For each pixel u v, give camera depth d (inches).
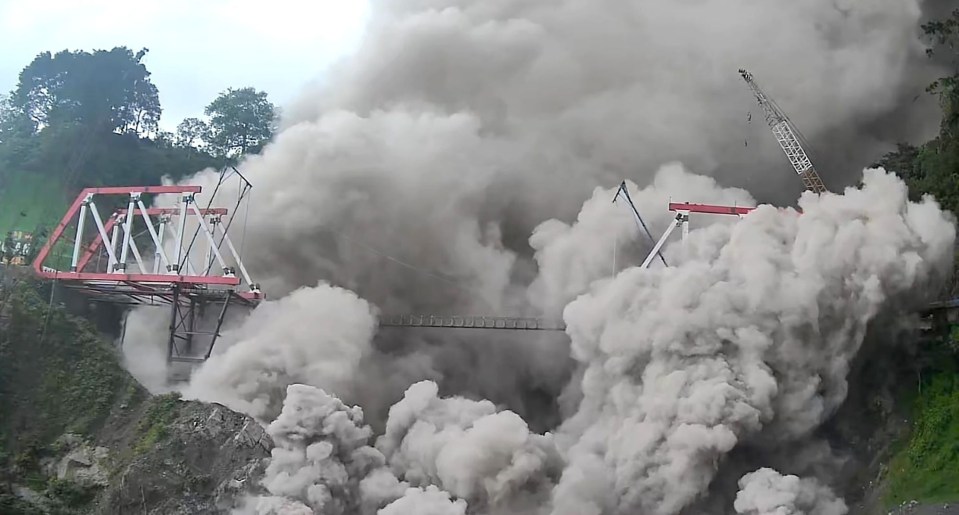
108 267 3927.2
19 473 3166.8
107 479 3240.7
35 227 4680.1
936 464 3203.7
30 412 3371.1
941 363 3474.4
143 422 3385.8
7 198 4985.2
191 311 3912.4
